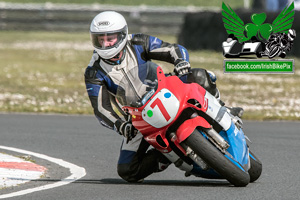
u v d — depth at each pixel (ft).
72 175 82.17
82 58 343.67
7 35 491.31
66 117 149.07
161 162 76.07
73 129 129.18
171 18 523.70
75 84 232.73
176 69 71.51
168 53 74.43
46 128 130.21
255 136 120.37
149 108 66.95
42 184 74.08
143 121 67.97
